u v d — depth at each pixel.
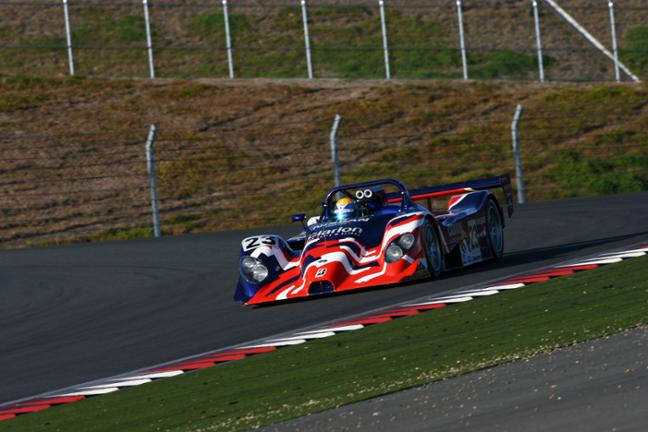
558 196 91.38
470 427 16.55
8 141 104.12
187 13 158.75
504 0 161.38
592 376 19.00
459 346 25.77
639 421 15.20
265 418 20.30
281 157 102.19
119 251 67.56
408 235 38.41
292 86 123.44
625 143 103.56
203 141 105.75
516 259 45.25
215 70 141.88
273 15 157.00
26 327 42.16
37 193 92.56
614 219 60.28
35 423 23.73
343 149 104.00
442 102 116.75
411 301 35.31
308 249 38.94
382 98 118.25
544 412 16.75
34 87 120.69
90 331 39.12
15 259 68.50
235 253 60.91
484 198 44.97
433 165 99.44
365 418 18.56
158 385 26.73
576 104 115.12
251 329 34.69
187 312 40.94
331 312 35.47
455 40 149.88
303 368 26.12
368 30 152.88
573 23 156.75
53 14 157.62
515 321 28.44
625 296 29.72
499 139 105.06
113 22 155.50
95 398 26.09
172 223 87.25
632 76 141.88
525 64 143.50
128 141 104.75
